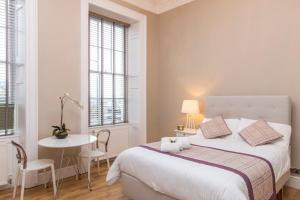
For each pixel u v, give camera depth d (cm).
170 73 486
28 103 312
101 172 381
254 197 190
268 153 260
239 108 368
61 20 346
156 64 507
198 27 436
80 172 370
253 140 302
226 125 356
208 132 355
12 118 326
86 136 332
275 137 297
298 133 322
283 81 334
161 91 504
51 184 328
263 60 353
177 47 471
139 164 248
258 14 357
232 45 388
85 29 375
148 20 491
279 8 336
